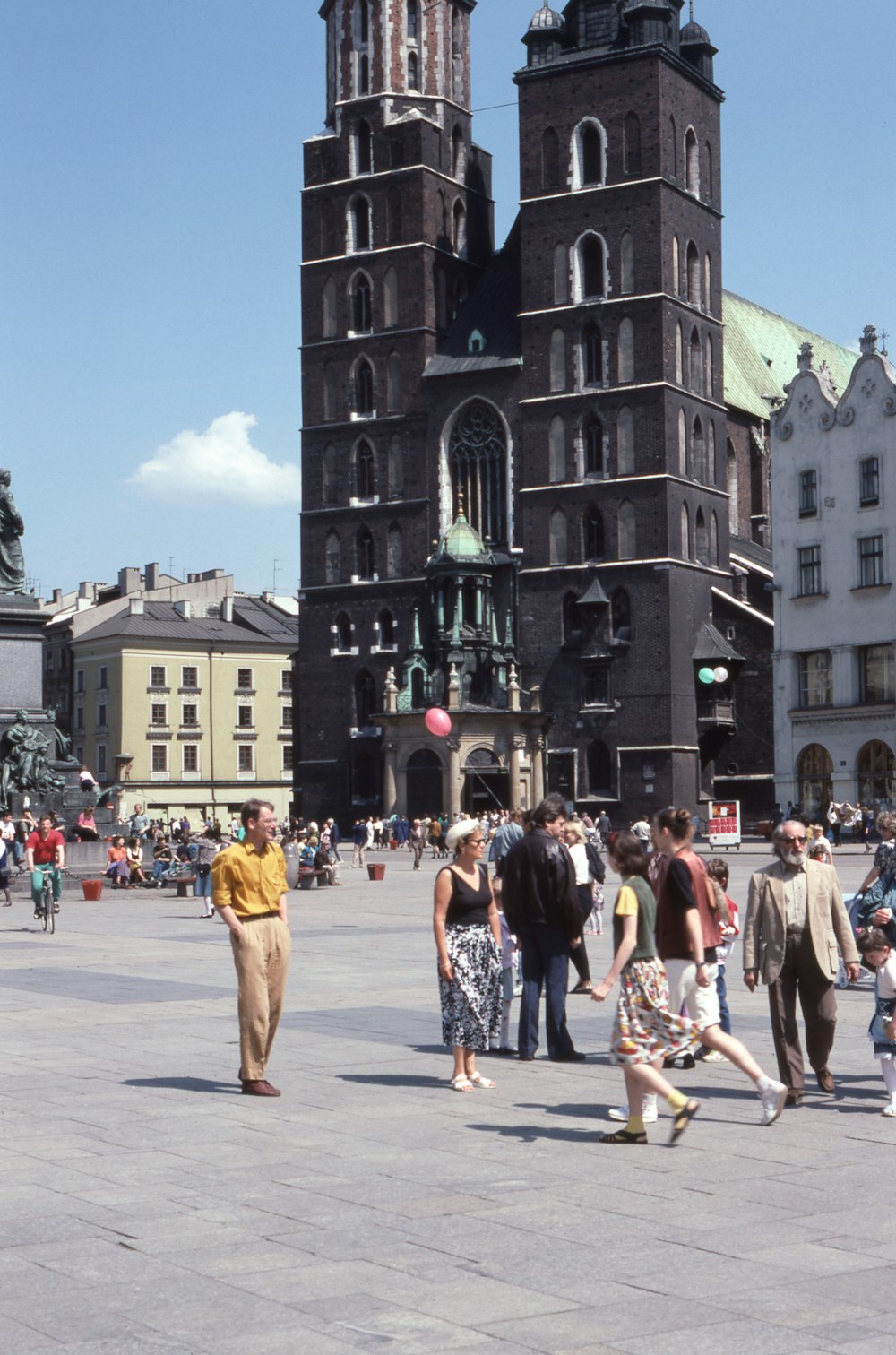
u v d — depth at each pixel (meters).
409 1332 9.05
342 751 105.12
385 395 105.50
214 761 135.25
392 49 106.38
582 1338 8.95
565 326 99.31
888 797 84.31
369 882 62.25
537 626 99.12
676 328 98.19
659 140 97.19
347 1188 12.45
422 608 102.88
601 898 36.41
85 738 136.25
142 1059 18.61
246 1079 16.44
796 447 88.50
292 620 145.00
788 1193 12.35
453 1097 16.45
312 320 107.88
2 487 60.06
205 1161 13.43
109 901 51.75
